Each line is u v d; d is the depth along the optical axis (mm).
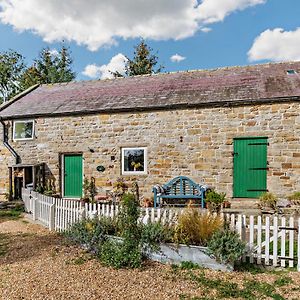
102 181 13703
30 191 11680
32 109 15273
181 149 12641
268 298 4516
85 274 5402
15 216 11516
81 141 14117
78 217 8055
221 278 5289
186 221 6285
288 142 11414
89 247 6711
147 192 12992
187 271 5621
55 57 37188
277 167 11516
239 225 6070
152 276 5348
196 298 4484
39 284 4957
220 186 12125
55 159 14539
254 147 11844
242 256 5984
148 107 12961
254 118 11820
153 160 13000
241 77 13969
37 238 7980
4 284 4980
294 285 4996
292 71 13617
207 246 5844
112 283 5016
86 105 14406
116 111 13531
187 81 14781
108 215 7445
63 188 14500
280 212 9281
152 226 6395
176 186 12445
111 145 13633
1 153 15391
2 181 15312
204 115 12398
